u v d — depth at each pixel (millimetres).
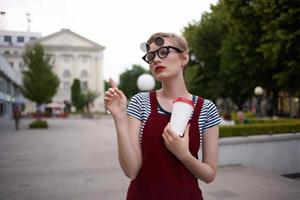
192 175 1771
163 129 1733
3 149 13352
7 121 37875
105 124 33406
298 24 14555
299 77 16500
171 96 1855
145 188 1711
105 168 8891
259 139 9016
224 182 7008
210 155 1812
